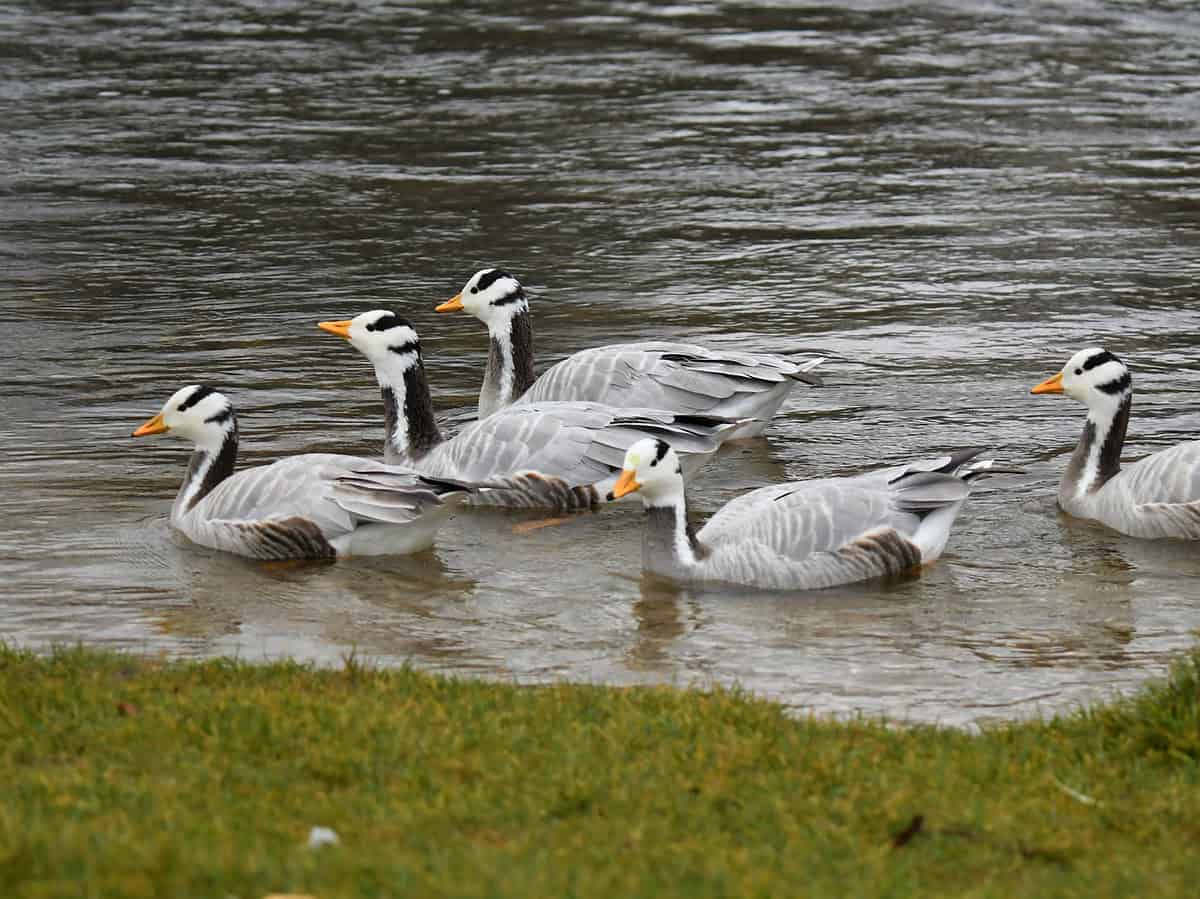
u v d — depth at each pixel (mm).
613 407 17562
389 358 17828
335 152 32438
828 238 27422
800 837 8789
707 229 27906
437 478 15445
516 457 17016
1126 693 12125
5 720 10195
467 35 42156
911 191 29969
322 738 9844
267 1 45969
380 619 13906
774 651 13188
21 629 13359
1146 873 8492
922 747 10242
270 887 7820
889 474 15531
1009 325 23281
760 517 15031
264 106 35625
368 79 37938
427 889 7789
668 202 29391
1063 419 19766
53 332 22688
